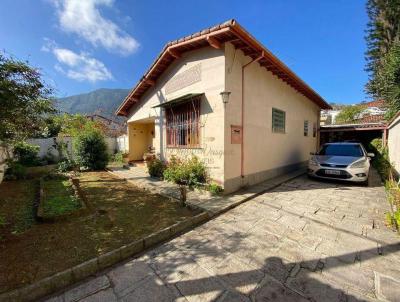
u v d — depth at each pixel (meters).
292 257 2.75
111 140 14.76
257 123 6.72
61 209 4.15
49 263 2.51
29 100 3.71
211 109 5.68
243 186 6.13
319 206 4.73
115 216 4.04
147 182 6.87
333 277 2.36
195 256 2.80
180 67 6.77
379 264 2.59
